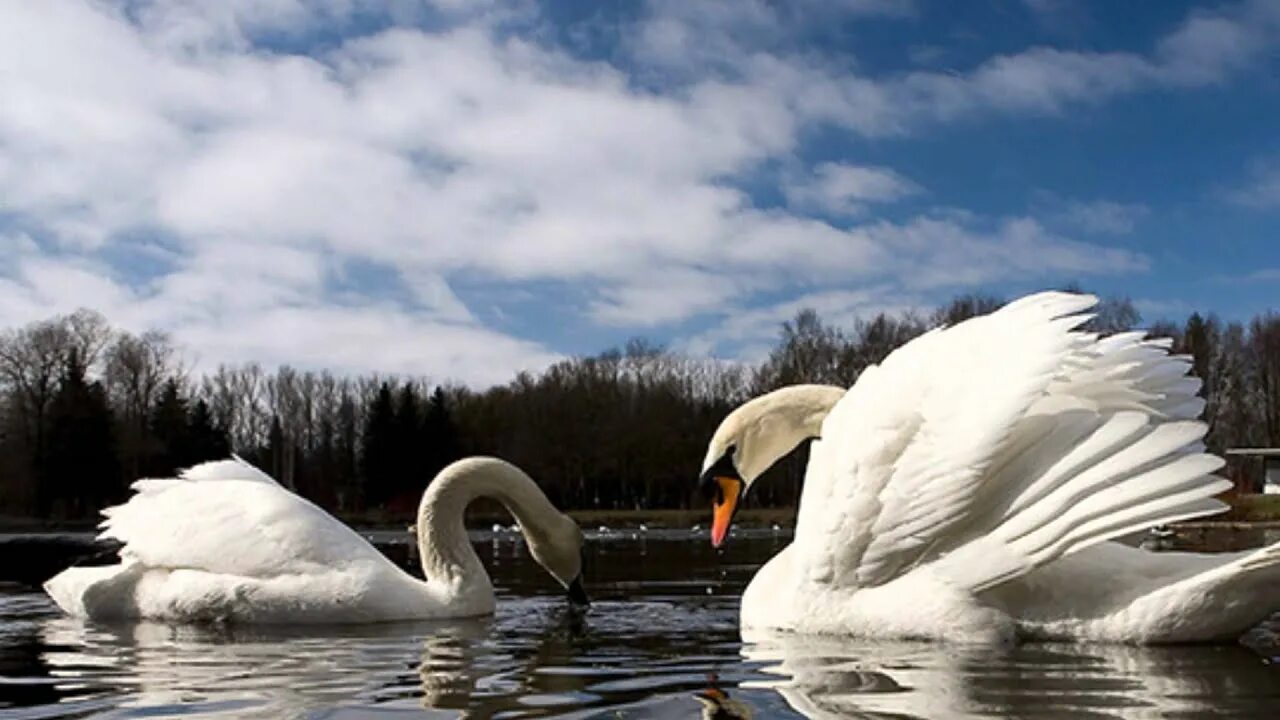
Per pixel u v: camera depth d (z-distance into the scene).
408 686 5.87
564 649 7.28
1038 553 6.48
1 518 80.06
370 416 95.12
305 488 111.50
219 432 88.00
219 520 9.77
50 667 6.81
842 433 7.49
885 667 6.00
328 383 112.31
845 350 82.94
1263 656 6.15
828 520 7.32
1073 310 7.12
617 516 70.31
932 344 7.48
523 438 92.81
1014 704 4.98
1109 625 6.59
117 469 81.81
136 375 87.19
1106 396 7.15
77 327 84.00
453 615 9.68
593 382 94.25
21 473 81.62
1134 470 6.34
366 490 94.56
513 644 7.66
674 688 5.58
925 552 7.05
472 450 95.19
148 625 9.29
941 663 6.09
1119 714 4.76
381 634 8.51
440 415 93.38
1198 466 6.25
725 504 9.40
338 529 10.00
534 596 11.73
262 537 9.63
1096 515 6.31
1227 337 86.25
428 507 10.06
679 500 92.12
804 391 9.43
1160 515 6.16
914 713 4.84
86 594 9.78
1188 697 5.08
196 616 9.46
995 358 7.02
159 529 9.87
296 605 9.30
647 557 19.86
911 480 7.00
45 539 44.09
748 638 7.41
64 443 79.12
